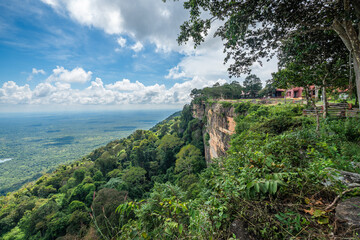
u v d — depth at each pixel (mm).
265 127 10055
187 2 5750
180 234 1776
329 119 9555
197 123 64562
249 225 1778
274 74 9180
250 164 2701
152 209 2006
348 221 1570
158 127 117750
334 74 7801
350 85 8109
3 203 48719
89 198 32312
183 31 6312
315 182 2072
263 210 1814
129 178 38375
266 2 5055
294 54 7719
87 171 53031
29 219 30594
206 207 1969
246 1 5035
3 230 36469
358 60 5297
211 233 1766
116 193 22531
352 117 8875
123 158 65625
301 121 10055
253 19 5344
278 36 6555
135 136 90188
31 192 55312
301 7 5578
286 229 1628
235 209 1915
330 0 5551
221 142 32469
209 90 59688
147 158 53031
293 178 2143
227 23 5230
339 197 1908
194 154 48906
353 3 5148
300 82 8258
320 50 7453
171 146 62719
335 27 5738
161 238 1744
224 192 2055
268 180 1917
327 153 3717
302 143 3902
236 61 7426
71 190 42125
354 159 4156
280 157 3480
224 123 30750
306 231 1564
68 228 20969
